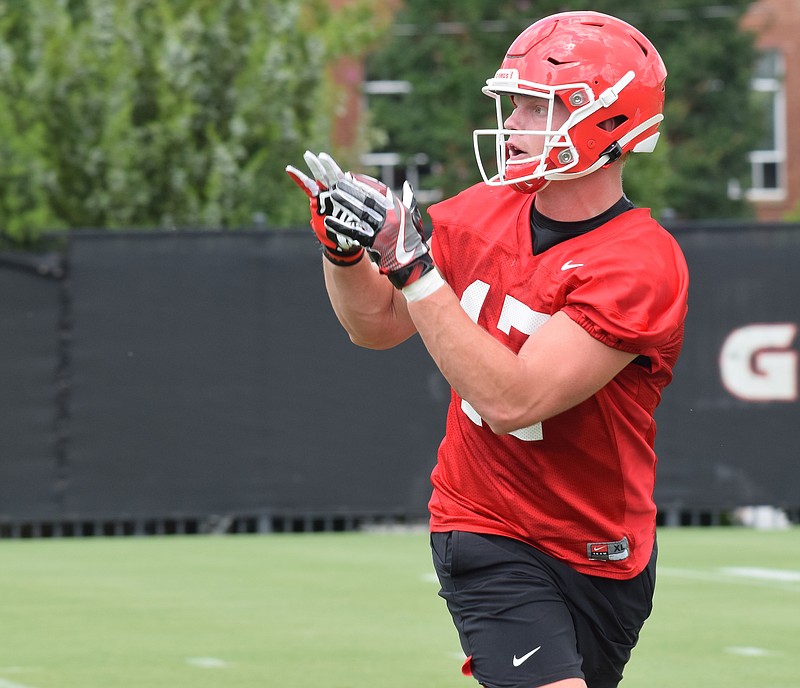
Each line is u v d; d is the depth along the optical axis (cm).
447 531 1207
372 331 1295
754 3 8562
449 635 2480
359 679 2094
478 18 7906
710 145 8275
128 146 4853
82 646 2373
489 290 1192
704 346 4000
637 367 1148
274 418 3947
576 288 1126
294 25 5394
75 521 3912
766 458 4003
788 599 2895
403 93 8525
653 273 1116
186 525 4172
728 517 4391
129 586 3105
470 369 1077
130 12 5134
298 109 5366
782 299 3981
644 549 1198
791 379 3994
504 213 1216
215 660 2248
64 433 3906
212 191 4850
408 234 1088
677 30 8375
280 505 3953
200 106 5062
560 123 1159
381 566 3438
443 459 1233
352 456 3962
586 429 1148
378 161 8481
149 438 3925
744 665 2217
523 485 1172
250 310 3934
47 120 4888
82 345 3909
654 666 2211
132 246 3919
